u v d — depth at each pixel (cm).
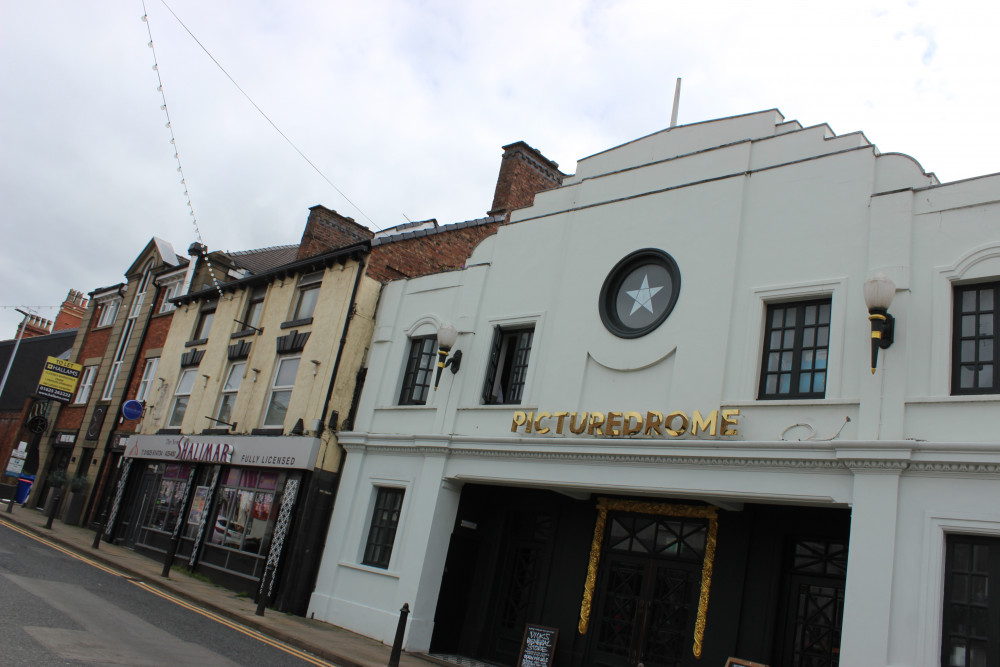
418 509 1328
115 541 2055
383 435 1450
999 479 782
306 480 1520
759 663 945
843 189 1018
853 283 965
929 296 894
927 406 852
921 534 808
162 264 2525
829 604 965
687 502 1100
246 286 2052
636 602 1115
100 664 709
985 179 898
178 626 1033
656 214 1215
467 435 1304
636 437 1076
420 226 2081
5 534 1697
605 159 1380
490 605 1305
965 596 780
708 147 1245
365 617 1323
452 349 1437
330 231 2123
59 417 2692
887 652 787
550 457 1166
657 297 1170
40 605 941
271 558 1480
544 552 1266
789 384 995
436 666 1149
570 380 1212
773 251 1058
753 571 1020
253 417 1783
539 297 1335
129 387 2389
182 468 1953
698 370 1061
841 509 973
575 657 1140
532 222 1412
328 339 1652
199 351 2122
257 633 1145
